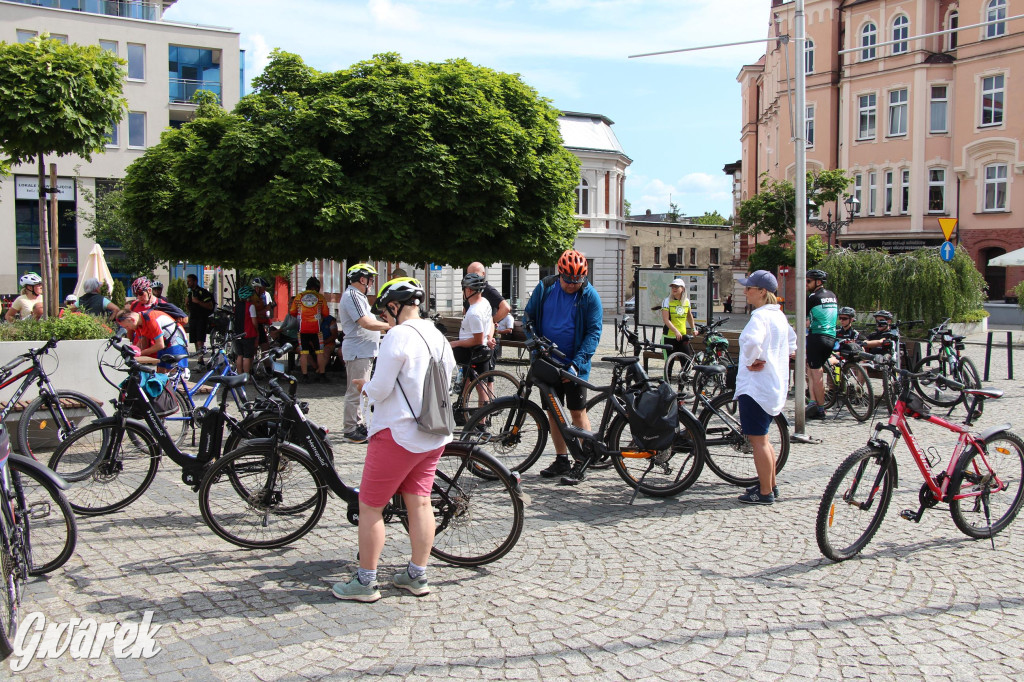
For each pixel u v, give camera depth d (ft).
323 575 16.01
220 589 15.28
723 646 12.97
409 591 15.12
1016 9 116.57
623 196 164.96
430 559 16.93
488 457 16.52
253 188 43.62
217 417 19.62
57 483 15.79
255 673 12.12
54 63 32.63
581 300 22.82
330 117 43.45
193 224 44.45
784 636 13.32
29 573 15.24
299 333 47.60
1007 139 117.70
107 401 28.68
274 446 17.17
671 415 20.85
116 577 15.84
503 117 47.16
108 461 19.74
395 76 46.62
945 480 17.93
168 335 28.60
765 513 20.27
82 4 148.56
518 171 46.60
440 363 14.65
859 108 131.64
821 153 136.05
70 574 15.96
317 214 41.39
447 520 16.52
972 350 63.67
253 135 42.96
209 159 43.47
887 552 17.40
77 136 32.96
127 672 12.15
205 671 12.17
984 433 18.19
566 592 15.23
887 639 13.20
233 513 17.30
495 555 16.56
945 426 18.01
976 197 121.80
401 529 18.83
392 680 11.92
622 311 163.02
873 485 17.29
